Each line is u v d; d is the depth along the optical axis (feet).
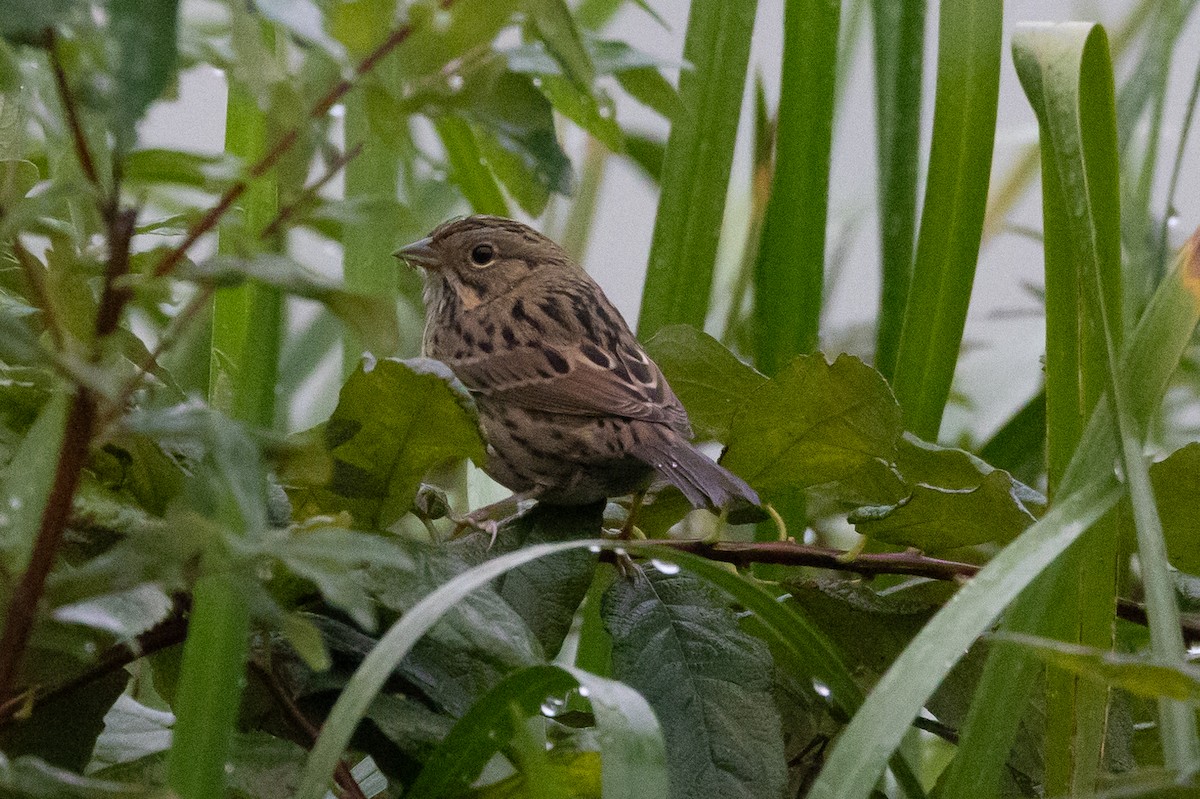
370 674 5.98
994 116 11.87
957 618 6.73
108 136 6.94
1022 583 6.88
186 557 4.78
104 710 7.48
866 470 9.99
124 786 4.86
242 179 4.88
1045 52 8.78
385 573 7.37
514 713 5.60
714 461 10.00
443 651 7.59
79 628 6.18
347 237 10.15
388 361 7.28
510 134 5.59
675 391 10.38
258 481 4.72
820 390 9.27
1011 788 9.60
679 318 12.51
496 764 8.34
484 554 9.02
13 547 5.63
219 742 5.20
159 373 7.29
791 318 13.14
